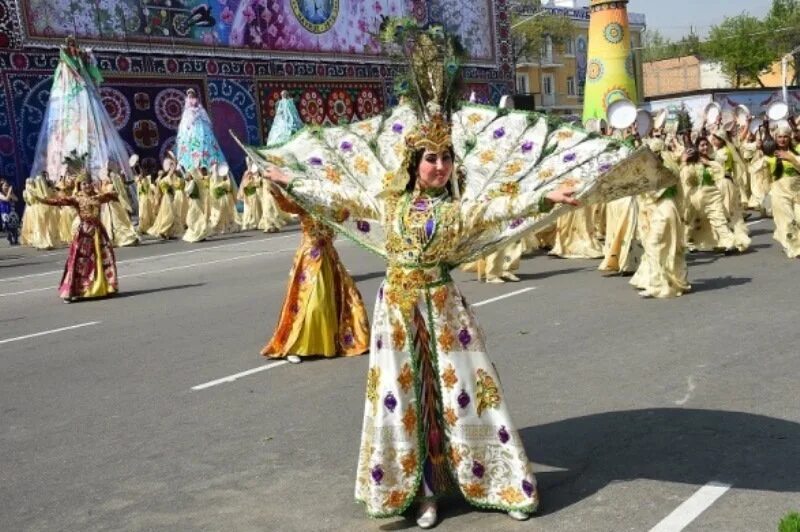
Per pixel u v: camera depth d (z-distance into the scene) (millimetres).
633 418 5562
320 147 5109
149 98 26406
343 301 7938
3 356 8922
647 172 4180
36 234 22047
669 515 4141
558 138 4715
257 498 4734
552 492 4523
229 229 23219
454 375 4238
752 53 61125
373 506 4195
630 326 8211
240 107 28625
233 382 7219
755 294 9273
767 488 4363
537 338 7984
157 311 11023
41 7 23984
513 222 4285
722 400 5789
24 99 23828
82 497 4941
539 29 54375
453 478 4297
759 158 17766
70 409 6770
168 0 26672
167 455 5535
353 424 5891
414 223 4180
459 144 4984
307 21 30266
